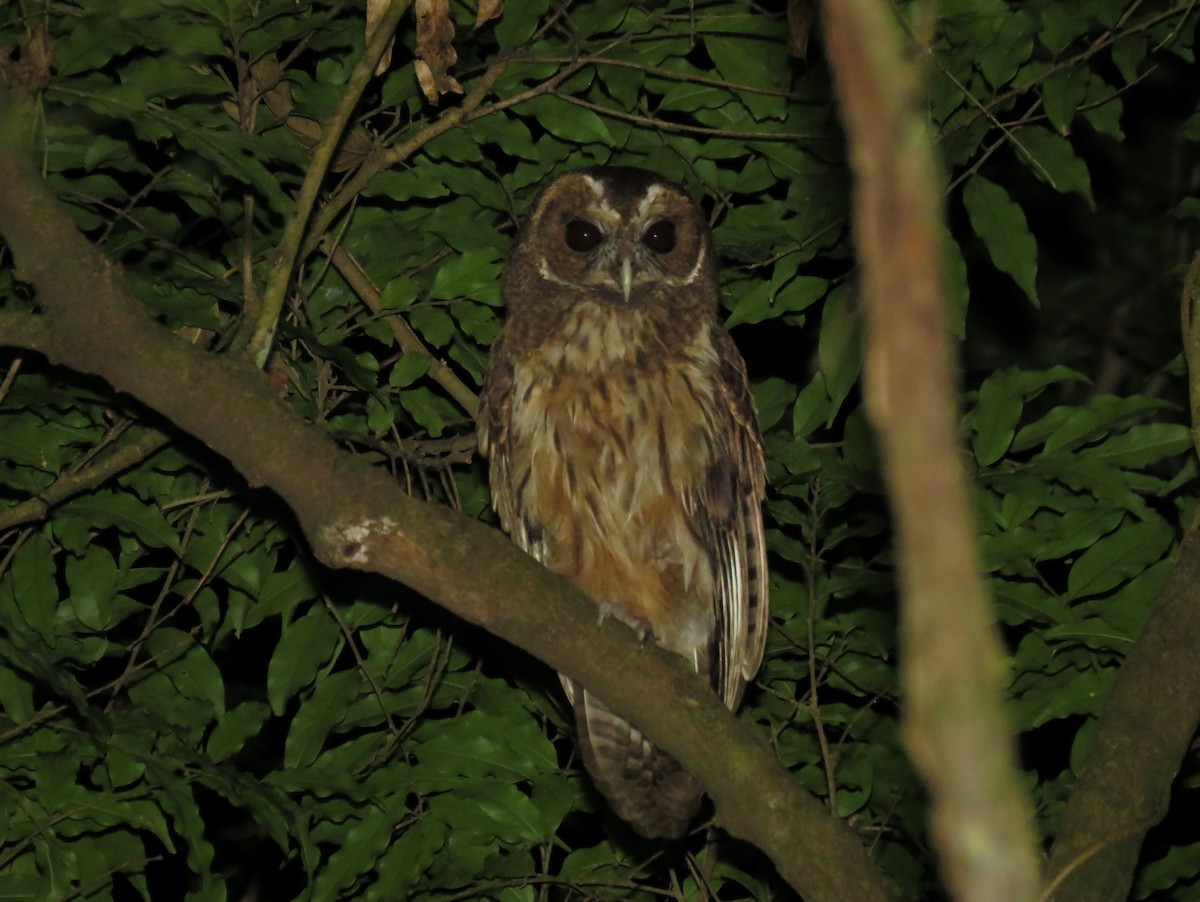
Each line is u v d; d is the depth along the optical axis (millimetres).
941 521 1138
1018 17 5895
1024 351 11375
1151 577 6328
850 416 6520
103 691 7223
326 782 6613
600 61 6391
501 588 4488
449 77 5895
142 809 6387
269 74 6660
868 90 1174
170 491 7184
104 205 6422
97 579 6586
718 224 7547
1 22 6082
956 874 1119
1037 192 11297
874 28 1178
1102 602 6375
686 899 7332
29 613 6551
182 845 9789
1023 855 1110
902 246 1163
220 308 7305
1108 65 10703
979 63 6020
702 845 7977
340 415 7344
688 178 7012
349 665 8047
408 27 6781
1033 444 6344
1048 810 6879
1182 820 9109
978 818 1112
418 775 6828
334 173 7023
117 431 6691
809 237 6219
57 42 5777
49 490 6457
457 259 6656
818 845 4801
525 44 6430
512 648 7438
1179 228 11281
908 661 1150
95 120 6246
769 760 4859
